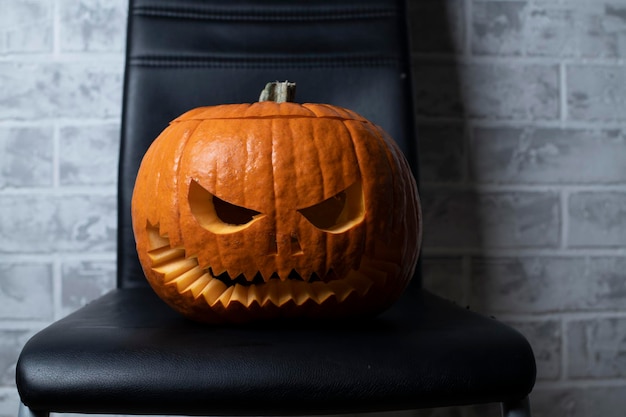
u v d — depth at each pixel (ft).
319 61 4.08
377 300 3.12
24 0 4.59
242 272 2.96
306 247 2.95
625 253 4.85
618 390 4.84
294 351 2.72
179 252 3.13
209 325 3.07
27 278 4.61
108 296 3.62
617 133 4.86
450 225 4.76
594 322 4.83
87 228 4.63
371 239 3.04
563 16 4.83
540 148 4.81
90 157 4.62
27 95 4.59
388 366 2.70
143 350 2.72
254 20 4.10
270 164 2.95
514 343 2.82
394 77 4.05
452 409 4.73
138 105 3.98
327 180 2.98
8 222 4.60
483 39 4.78
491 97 4.78
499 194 4.78
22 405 2.70
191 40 4.05
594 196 4.84
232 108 3.16
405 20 4.11
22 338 4.60
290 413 2.68
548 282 4.81
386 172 3.11
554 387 4.81
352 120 3.17
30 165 4.60
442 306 3.39
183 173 3.01
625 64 4.85
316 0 4.11
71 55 4.61
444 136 4.75
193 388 2.65
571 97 4.83
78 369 2.68
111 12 4.63
